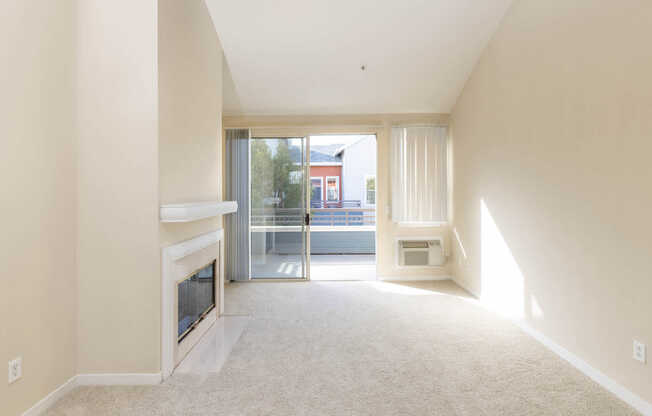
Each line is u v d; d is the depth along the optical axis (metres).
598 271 2.41
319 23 3.79
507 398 2.23
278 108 5.22
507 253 3.68
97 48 2.36
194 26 3.06
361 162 11.04
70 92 2.30
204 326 3.31
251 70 4.47
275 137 5.45
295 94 4.93
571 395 2.26
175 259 2.57
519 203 3.43
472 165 4.55
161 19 2.41
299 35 3.94
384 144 5.39
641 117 2.06
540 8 3.05
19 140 1.91
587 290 2.52
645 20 2.03
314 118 5.38
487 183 4.12
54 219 2.17
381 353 2.90
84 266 2.38
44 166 2.09
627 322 2.18
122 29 2.36
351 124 5.37
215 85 3.67
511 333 3.31
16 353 1.90
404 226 5.43
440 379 2.47
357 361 2.75
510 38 3.57
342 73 4.55
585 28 2.51
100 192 2.37
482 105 4.24
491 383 2.42
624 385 2.21
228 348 2.99
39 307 2.05
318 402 2.19
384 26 3.85
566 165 2.73
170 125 2.56
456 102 5.09
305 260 5.44
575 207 2.63
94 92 2.37
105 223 2.37
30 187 1.99
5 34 1.82
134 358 2.39
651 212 2.01
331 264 7.02
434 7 3.61
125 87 2.36
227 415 2.05
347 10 3.64
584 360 2.56
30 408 1.99
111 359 2.39
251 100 5.04
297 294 4.70
